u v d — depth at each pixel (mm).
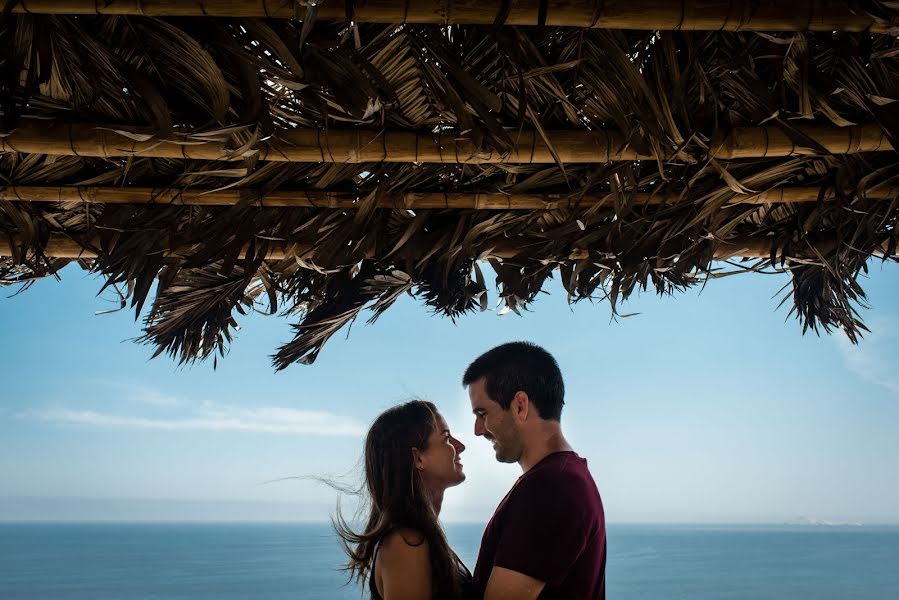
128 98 1752
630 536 174250
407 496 1592
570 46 1741
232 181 2049
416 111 1857
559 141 1901
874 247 2322
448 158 1907
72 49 1634
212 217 2070
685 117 1818
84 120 1788
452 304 2385
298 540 143875
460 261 2275
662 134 1790
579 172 2109
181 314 2270
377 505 1632
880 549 105438
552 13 1512
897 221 2250
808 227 2277
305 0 1364
